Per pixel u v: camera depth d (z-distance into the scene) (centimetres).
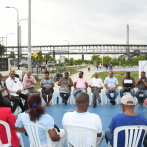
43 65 2591
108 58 5259
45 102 718
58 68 2241
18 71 805
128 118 249
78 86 726
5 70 1788
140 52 9469
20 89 558
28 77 663
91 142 236
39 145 251
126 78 716
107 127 462
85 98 250
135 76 1994
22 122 251
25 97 567
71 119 249
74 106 688
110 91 711
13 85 559
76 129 236
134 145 242
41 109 247
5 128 271
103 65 5366
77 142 239
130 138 239
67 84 719
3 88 503
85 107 252
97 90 680
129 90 707
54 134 243
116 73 2397
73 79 1797
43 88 693
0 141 274
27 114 252
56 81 1589
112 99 715
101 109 641
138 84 697
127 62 6241
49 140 252
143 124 247
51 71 2291
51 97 691
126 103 255
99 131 253
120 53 9544
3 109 274
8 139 274
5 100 480
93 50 9675
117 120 254
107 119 527
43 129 247
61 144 285
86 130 233
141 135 245
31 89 651
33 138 253
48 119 243
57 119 529
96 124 246
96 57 7231
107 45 9431
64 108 657
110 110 627
